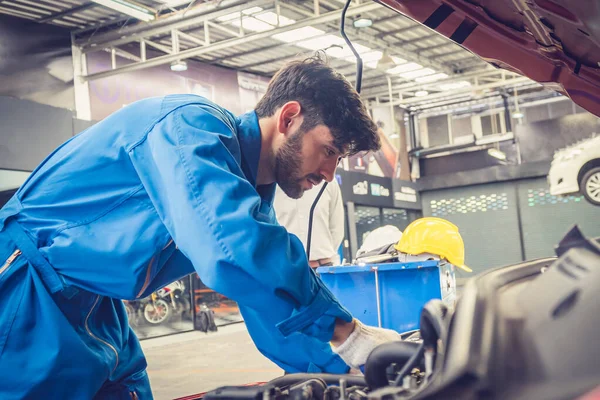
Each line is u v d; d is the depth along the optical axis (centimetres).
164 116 100
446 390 50
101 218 105
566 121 1611
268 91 116
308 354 111
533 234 1616
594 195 893
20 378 102
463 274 1661
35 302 105
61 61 931
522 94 1733
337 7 1005
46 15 894
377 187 1466
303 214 322
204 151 93
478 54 122
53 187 108
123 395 126
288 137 112
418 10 110
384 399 62
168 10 966
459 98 1734
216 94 1192
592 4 71
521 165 1609
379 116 1633
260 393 85
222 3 880
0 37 859
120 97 1011
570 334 48
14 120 788
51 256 105
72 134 855
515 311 54
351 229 1318
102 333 119
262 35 901
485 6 106
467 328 52
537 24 102
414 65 1399
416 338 118
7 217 109
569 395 44
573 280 53
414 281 246
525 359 49
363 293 253
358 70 127
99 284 106
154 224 102
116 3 752
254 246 85
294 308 91
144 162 100
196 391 477
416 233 254
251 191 92
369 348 99
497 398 47
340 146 111
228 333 948
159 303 970
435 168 1805
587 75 116
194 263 89
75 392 106
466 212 1694
